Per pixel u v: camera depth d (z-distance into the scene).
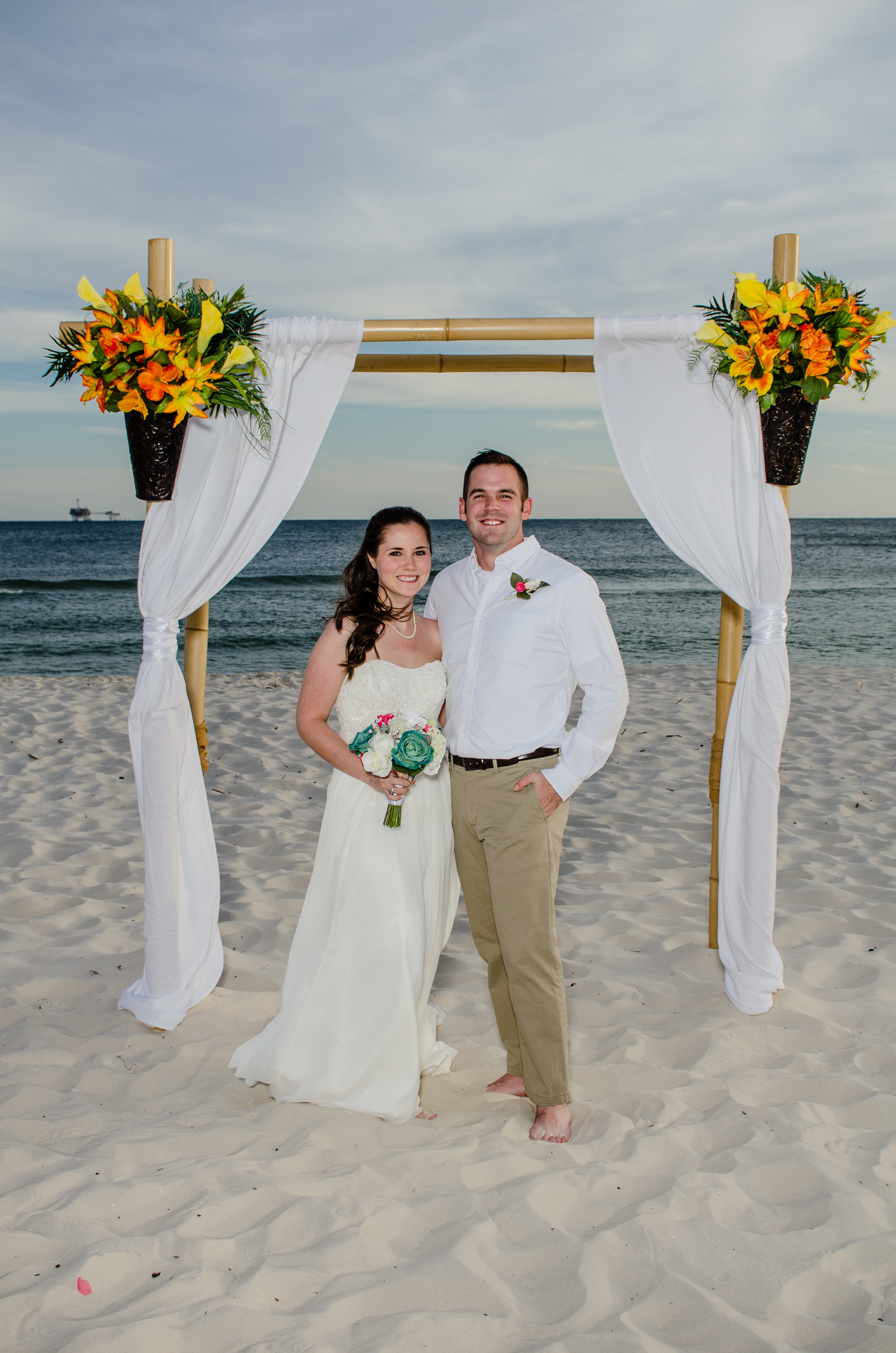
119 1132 2.54
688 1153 2.46
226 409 3.21
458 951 3.97
